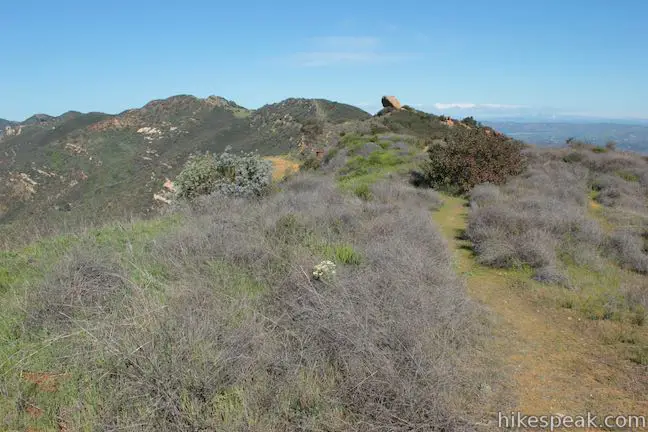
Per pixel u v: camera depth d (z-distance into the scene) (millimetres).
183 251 6070
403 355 3672
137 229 8461
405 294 4684
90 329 4055
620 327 5227
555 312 5730
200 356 3596
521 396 3809
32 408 3361
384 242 6957
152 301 4465
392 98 51812
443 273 5895
